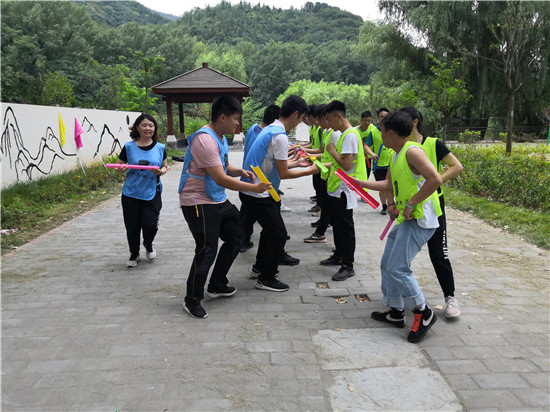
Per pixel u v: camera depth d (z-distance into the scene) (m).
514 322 3.34
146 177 4.50
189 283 3.47
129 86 30.39
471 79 23.48
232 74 64.88
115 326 3.33
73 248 5.37
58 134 10.75
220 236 3.72
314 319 3.44
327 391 2.51
